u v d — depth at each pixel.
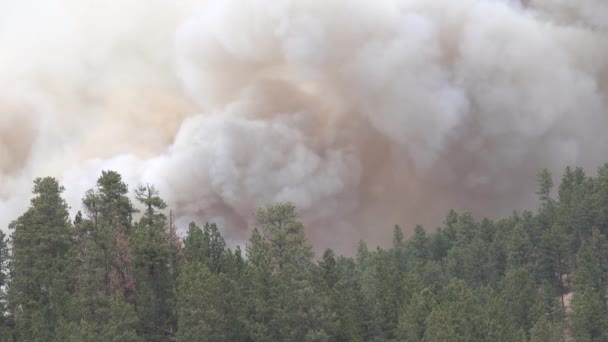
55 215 74.81
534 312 80.12
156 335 68.69
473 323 66.00
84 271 69.50
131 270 71.12
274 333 67.81
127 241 71.75
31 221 73.44
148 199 77.31
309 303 67.31
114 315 63.97
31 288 70.50
